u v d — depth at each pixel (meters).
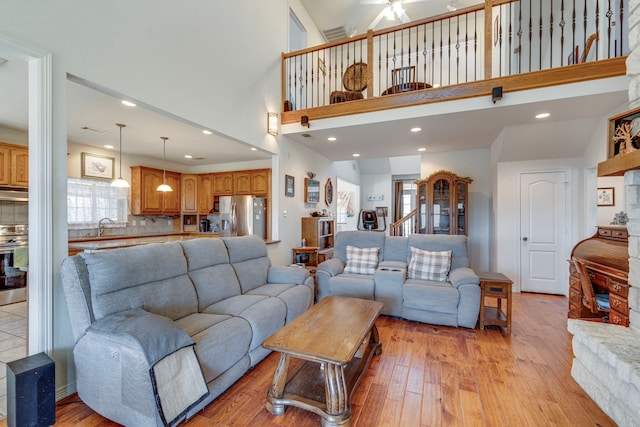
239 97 3.65
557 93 3.03
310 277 3.45
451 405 1.87
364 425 1.70
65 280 1.78
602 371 1.50
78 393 1.77
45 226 1.76
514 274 4.63
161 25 2.61
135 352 1.52
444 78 6.50
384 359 2.47
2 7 1.60
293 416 1.79
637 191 1.65
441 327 3.19
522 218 4.58
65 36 1.89
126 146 4.67
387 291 3.42
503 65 5.36
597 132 3.73
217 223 6.20
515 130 4.00
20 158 3.81
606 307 2.57
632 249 1.69
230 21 3.49
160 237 4.80
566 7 4.37
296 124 4.40
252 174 5.69
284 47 4.77
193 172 6.51
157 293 2.18
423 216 5.38
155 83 2.55
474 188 5.46
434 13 6.05
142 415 1.51
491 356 2.52
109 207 4.96
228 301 2.65
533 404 1.88
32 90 1.78
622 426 1.35
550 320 3.37
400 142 4.95
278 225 4.53
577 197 4.28
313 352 1.66
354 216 9.59
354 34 6.61
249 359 2.24
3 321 3.20
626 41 3.15
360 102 3.92
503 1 3.25
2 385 2.01
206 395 1.72
